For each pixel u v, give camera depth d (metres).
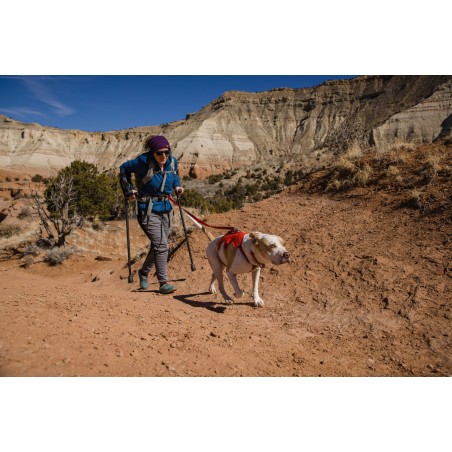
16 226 26.83
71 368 3.00
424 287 5.96
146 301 5.86
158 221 6.32
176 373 3.32
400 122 129.12
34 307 4.20
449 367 4.26
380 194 9.53
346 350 4.74
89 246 19.64
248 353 4.14
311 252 7.88
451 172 8.88
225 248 5.93
